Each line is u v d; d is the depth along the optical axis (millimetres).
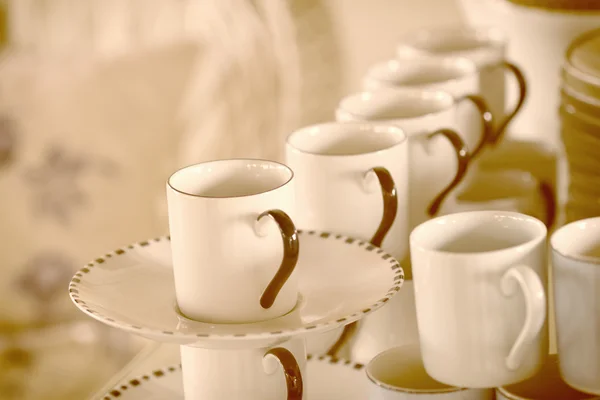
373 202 880
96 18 1615
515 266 784
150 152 1631
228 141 1605
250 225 791
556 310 797
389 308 917
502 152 1084
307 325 790
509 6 1146
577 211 985
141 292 829
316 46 1624
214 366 803
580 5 1128
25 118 1636
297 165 886
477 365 794
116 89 1615
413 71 1049
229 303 799
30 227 1666
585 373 789
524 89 1017
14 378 1687
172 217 803
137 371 922
